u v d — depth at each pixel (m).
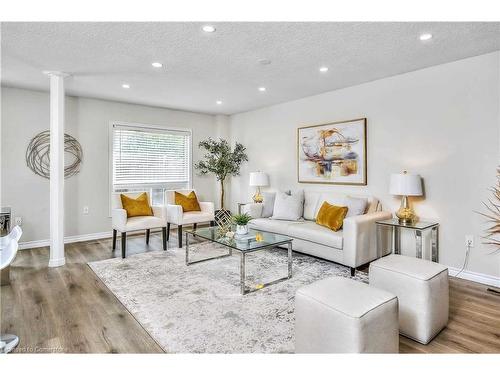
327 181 4.53
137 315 2.38
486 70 3.03
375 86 3.95
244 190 6.15
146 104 5.41
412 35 2.63
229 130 6.48
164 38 2.72
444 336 2.10
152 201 5.72
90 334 2.12
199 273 3.33
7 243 2.55
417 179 3.30
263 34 2.64
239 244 3.00
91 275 3.29
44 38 2.72
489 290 2.89
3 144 4.28
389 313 1.65
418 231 3.18
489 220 3.03
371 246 3.43
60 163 3.67
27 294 2.79
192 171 6.14
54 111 3.63
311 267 3.54
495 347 1.97
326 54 3.06
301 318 1.75
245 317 2.34
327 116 4.55
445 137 3.32
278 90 4.43
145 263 3.69
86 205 4.97
